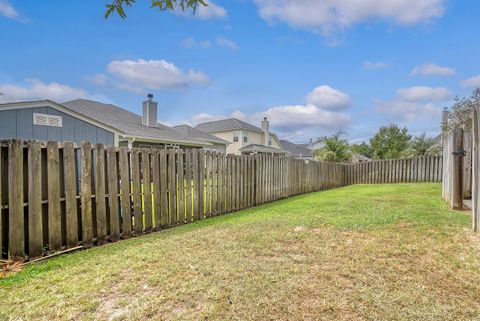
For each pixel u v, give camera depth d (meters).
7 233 3.02
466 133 6.26
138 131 13.88
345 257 2.89
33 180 3.12
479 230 3.55
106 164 3.87
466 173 6.25
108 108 17.17
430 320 1.80
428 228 3.83
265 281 2.38
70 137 8.59
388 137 19.83
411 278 2.38
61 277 2.56
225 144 22.23
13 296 2.21
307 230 3.97
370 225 4.09
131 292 2.26
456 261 2.70
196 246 3.39
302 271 2.57
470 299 2.03
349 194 8.20
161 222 4.57
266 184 7.56
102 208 3.77
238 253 3.09
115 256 3.11
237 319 1.87
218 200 5.82
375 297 2.08
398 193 7.80
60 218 3.36
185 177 5.07
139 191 4.27
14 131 7.38
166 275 2.55
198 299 2.13
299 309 1.96
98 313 1.97
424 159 12.43
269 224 4.42
